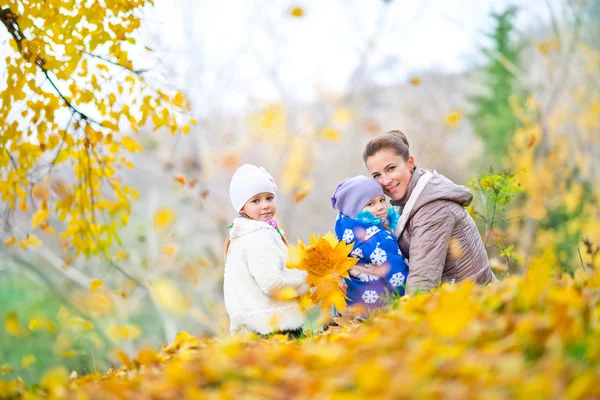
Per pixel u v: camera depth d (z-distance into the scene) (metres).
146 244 18.44
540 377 2.32
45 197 7.14
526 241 16.48
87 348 14.79
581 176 24.16
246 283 5.05
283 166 25.33
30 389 3.79
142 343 19.03
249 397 2.68
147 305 19.31
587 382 2.19
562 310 2.72
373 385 2.49
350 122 30.28
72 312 15.24
